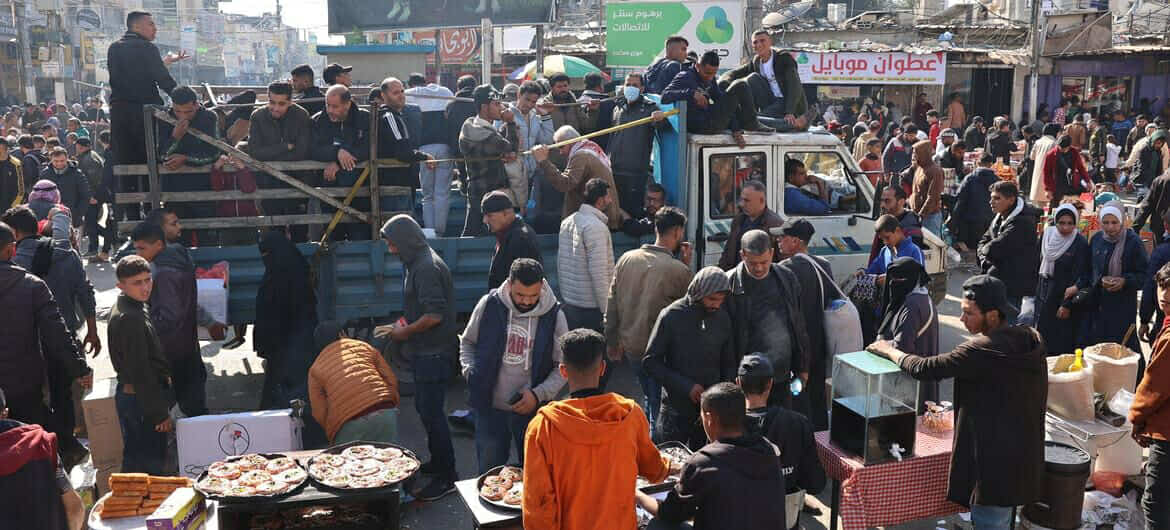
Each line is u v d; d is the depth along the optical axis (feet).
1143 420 14.70
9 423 12.68
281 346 21.53
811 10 107.24
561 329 16.56
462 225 28.81
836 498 15.81
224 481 13.73
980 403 14.55
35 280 17.66
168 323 19.56
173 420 18.35
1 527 12.25
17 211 20.67
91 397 18.08
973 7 93.50
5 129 63.82
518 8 56.65
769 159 25.04
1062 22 90.38
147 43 23.95
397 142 22.98
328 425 17.40
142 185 23.00
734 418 11.85
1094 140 71.10
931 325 18.12
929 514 15.49
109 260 41.98
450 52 93.56
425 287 17.93
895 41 89.71
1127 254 21.94
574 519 11.23
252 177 22.48
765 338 16.75
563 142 23.89
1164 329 14.69
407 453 14.87
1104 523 16.25
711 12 66.59
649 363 16.55
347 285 22.67
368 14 59.41
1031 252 24.82
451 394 24.49
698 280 15.89
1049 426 17.35
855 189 26.14
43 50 140.56
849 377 15.33
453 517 17.78
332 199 22.80
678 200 24.57
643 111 25.30
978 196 39.01
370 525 14.07
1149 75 93.45
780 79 28.53
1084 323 23.06
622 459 11.40
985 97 93.71
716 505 11.59
